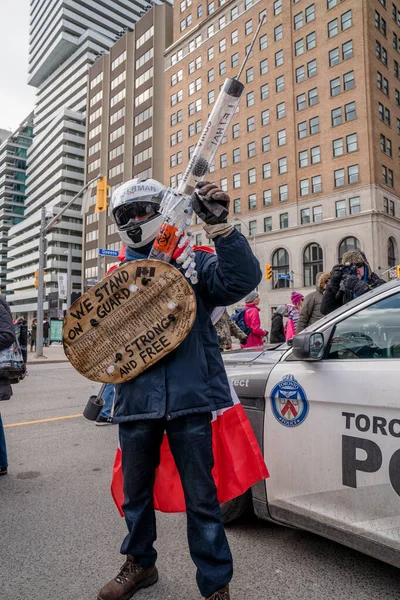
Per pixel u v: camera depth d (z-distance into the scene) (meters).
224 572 1.94
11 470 4.19
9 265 110.31
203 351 2.05
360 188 37.75
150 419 1.97
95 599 2.21
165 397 1.95
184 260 2.02
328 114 40.00
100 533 2.92
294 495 2.45
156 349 1.96
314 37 41.28
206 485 1.98
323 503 2.31
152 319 1.99
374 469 2.11
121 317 2.03
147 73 62.34
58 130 96.19
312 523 2.36
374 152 37.53
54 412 6.96
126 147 65.25
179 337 1.95
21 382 10.98
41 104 113.81
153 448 2.10
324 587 2.25
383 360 2.21
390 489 2.04
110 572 2.46
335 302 4.51
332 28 39.97
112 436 5.43
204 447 1.99
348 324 2.43
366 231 36.91
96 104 74.69
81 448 4.91
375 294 2.39
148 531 2.20
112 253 22.83
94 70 76.00
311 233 40.34
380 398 2.10
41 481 3.89
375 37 39.00
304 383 2.45
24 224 102.62
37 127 112.75
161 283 2.00
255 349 3.51
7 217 115.44
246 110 46.72
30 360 18.56
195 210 1.91
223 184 48.62
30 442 5.16
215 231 1.88
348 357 2.36
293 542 2.73
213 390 2.03
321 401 2.34
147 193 2.15
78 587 2.32
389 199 38.78
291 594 2.20
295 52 42.59
